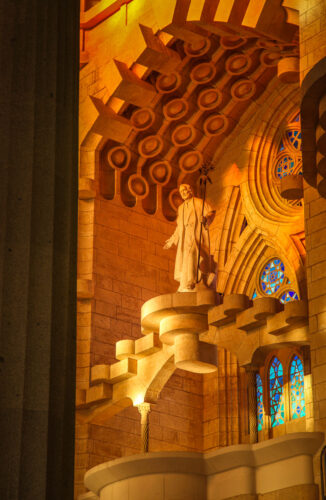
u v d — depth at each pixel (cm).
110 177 2862
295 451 2061
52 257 992
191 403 2781
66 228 1020
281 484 2078
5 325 952
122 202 2855
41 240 995
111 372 2589
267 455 2119
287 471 2073
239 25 2520
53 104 1060
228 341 2373
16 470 909
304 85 1652
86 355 2645
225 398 2748
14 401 929
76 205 1055
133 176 2889
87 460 2592
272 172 2836
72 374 980
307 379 2539
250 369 2352
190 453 2227
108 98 2808
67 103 1080
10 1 1089
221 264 2839
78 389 2619
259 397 2700
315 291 2112
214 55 2800
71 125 1075
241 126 2917
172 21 2639
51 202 1015
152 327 2502
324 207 2159
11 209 996
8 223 989
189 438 2739
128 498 2241
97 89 2838
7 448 914
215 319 2362
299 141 2816
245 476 2145
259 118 2888
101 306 2708
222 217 2880
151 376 2531
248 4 2495
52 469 927
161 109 2872
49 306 973
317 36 2270
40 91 1059
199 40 2700
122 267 2783
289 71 2586
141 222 2867
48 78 1070
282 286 2716
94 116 2798
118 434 2672
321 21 2278
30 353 950
